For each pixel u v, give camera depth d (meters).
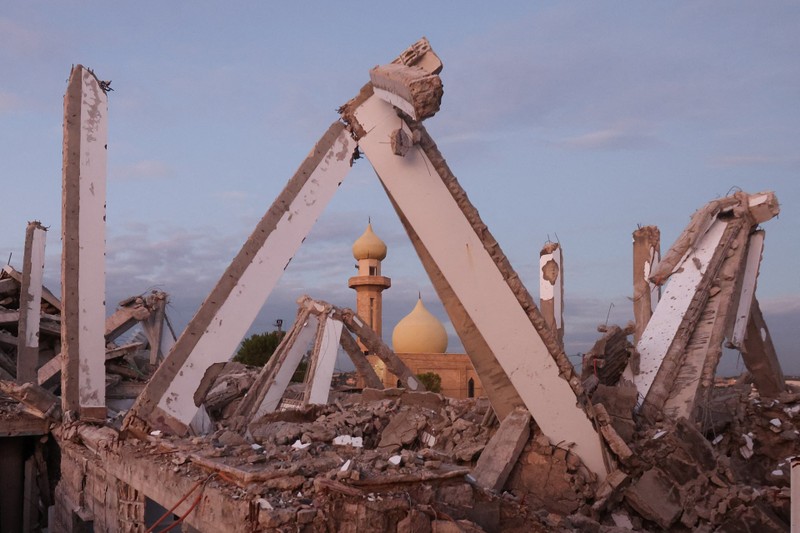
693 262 15.98
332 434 9.75
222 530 7.16
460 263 11.77
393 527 7.14
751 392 18.73
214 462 8.12
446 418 14.63
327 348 21.42
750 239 17.00
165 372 11.04
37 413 15.96
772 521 10.64
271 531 6.53
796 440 14.23
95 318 15.09
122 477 10.41
